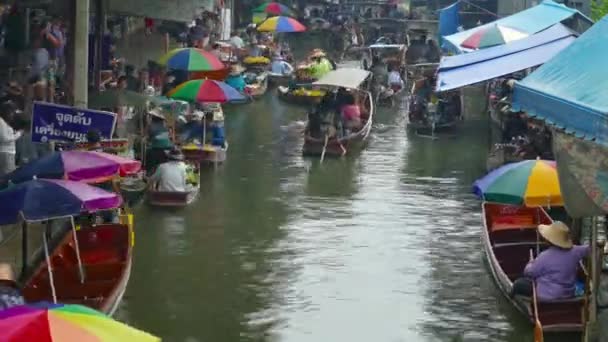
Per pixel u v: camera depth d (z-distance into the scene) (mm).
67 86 24438
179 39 39000
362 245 19969
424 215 22516
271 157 28906
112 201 13859
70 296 14742
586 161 10305
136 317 15758
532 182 15969
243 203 23125
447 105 33625
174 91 26297
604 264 12250
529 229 18438
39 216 13312
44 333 7656
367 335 15250
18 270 16219
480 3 52000
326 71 40219
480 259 19094
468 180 26406
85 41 22141
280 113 37031
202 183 25188
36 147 19562
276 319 15844
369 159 29062
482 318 15938
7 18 24922
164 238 20094
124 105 23812
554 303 14359
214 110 29047
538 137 25062
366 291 17203
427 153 30125
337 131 29500
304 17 63938
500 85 34031
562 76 11984
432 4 68375
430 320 15867
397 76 41656
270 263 18656
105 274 15617
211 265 18469
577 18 31031
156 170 23047
